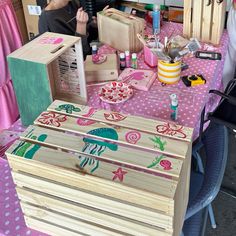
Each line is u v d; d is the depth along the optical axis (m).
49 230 1.03
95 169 0.85
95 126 0.98
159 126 0.97
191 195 1.58
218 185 1.29
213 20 2.06
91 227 0.94
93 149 0.90
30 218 1.04
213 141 1.51
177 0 2.77
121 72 1.88
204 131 1.70
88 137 0.94
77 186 0.88
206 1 2.01
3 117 2.57
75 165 0.86
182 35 2.22
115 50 2.11
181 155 0.87
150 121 0.99
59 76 1.55
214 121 1.88
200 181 1.66
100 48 2.14
